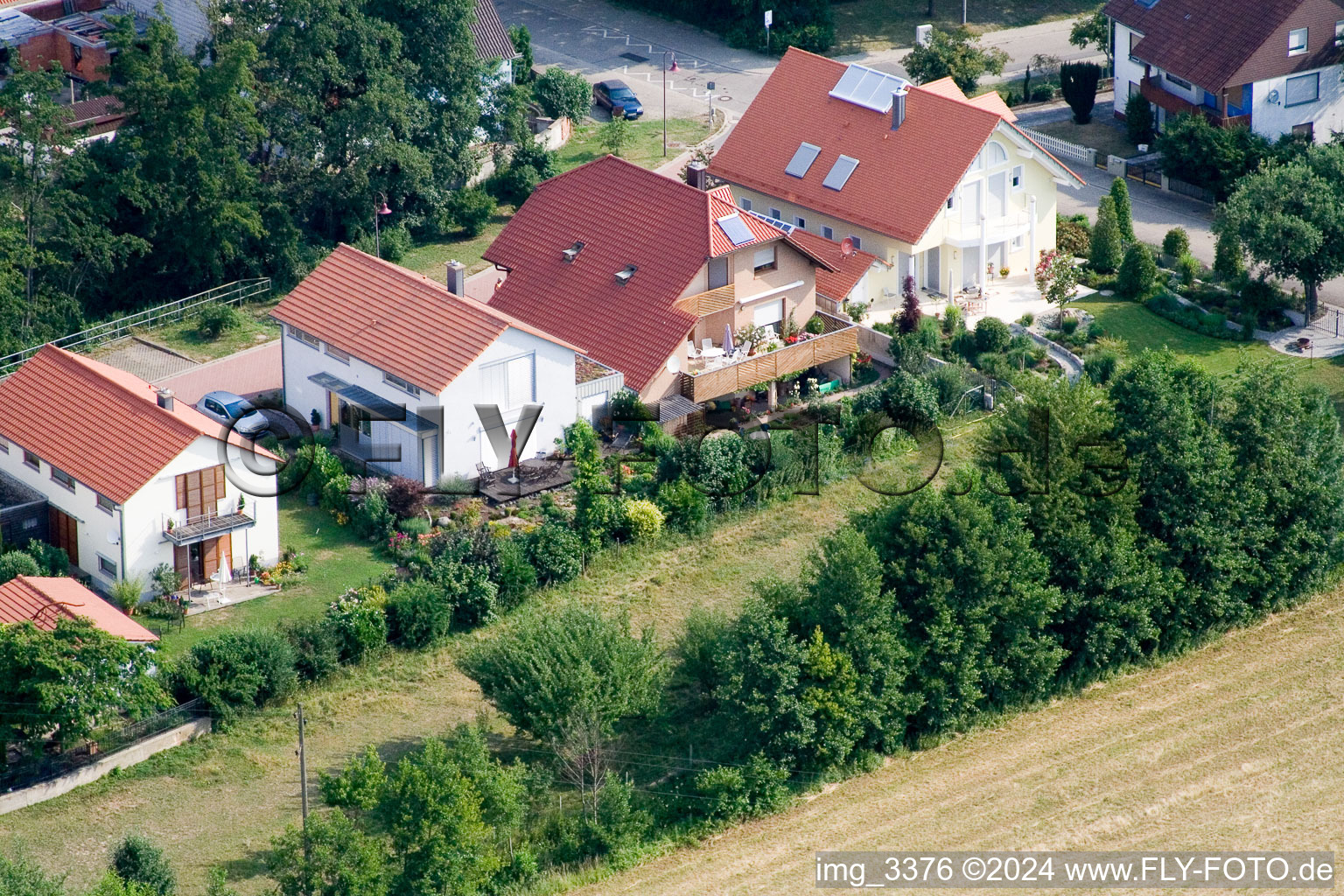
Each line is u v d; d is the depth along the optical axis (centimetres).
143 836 15350
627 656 16400
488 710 17175
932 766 16712
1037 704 17562
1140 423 18300
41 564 18612
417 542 19262
